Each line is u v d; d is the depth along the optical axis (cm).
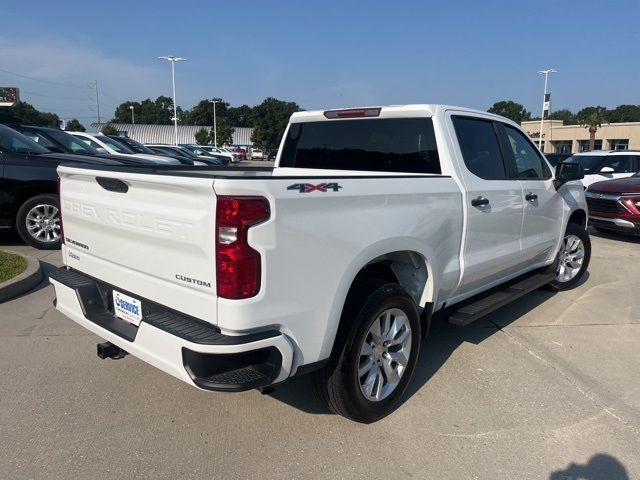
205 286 245
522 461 290
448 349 441
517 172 466
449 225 363
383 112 405
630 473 282
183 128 8225
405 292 322
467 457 292
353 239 281
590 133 6016
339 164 446
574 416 338
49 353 413
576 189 594
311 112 459
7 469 271
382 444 303
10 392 351
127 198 281
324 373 296
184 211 248
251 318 239
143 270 279
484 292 469
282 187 244
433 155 384
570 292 623
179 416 327
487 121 438
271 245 240
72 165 331
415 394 362
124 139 1673
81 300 316
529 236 486
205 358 245
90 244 320
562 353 438
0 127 786
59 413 327
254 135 7500
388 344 326
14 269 598
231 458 286
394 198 311
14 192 738
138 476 269
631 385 383
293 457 288
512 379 388
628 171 1273
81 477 267
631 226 927
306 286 259
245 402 345
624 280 684
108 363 397
